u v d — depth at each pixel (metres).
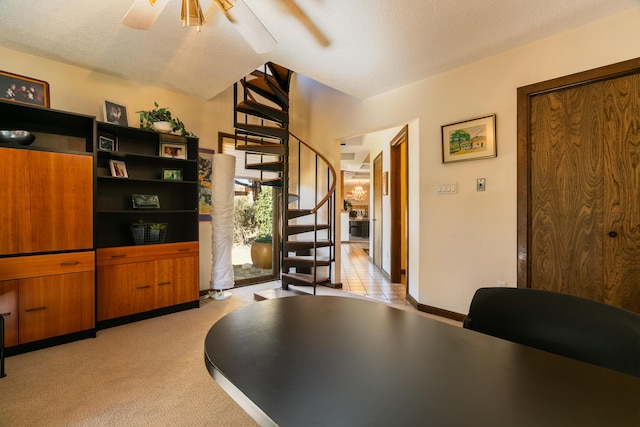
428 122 3.12
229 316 1.17
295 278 3.67
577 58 2.26
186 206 3.52
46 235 2.36
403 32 2.32
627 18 2.07
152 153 3.37
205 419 1.59
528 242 2.49
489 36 2.38
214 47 2.57
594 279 2.24
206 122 3.85
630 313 0.90
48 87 2.63
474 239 2.81
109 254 2.74
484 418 0.59
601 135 2.21
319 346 0.91
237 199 4.29
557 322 1.01
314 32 2.32
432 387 0.70
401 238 4.70
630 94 2.10
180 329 2.74
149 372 2.03
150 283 3.00
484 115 2.72
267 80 3.23
